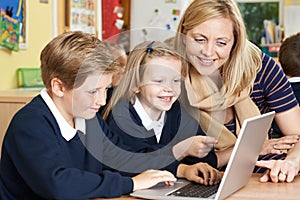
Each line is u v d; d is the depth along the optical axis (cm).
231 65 199
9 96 278
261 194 166
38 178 154
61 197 152
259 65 208
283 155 212
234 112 212
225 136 207
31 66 385
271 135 228
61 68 161
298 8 639
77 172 157
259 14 650
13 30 353
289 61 284
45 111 164
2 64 347
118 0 520
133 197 160
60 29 421
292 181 183
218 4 188
